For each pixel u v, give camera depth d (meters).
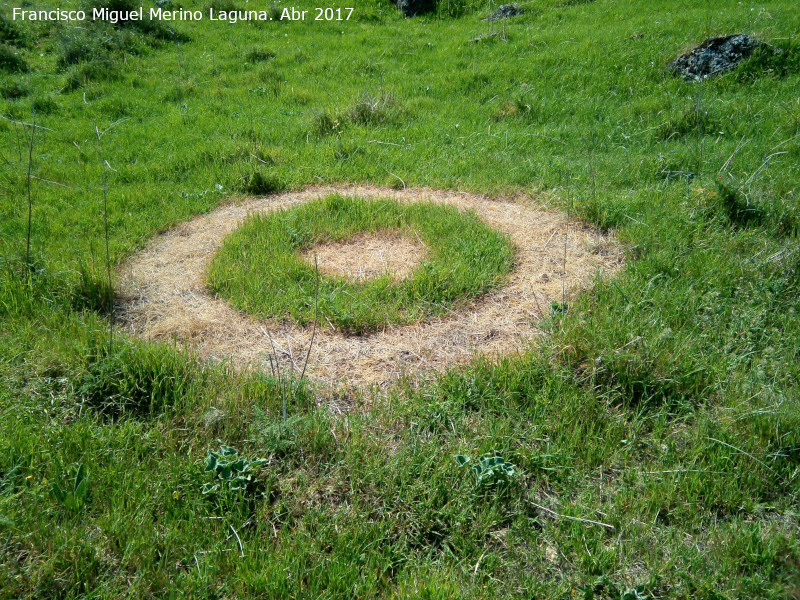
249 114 8.83
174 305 4.54
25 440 3.18
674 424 3.49
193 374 3.74
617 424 3.43
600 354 3.78
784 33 9.63
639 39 10.51
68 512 2.86
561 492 3.10
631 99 8.73
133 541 2.71
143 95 9.77
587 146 7.36
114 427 3.39
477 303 4.54
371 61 11.26
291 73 10.86
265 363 3.97
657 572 2.68
